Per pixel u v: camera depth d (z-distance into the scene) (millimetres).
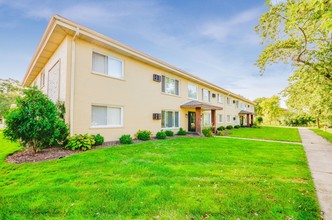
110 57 9359
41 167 4746
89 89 8273
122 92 9820
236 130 22203
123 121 9820
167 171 4594
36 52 10117
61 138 6867
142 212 2660
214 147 8430
